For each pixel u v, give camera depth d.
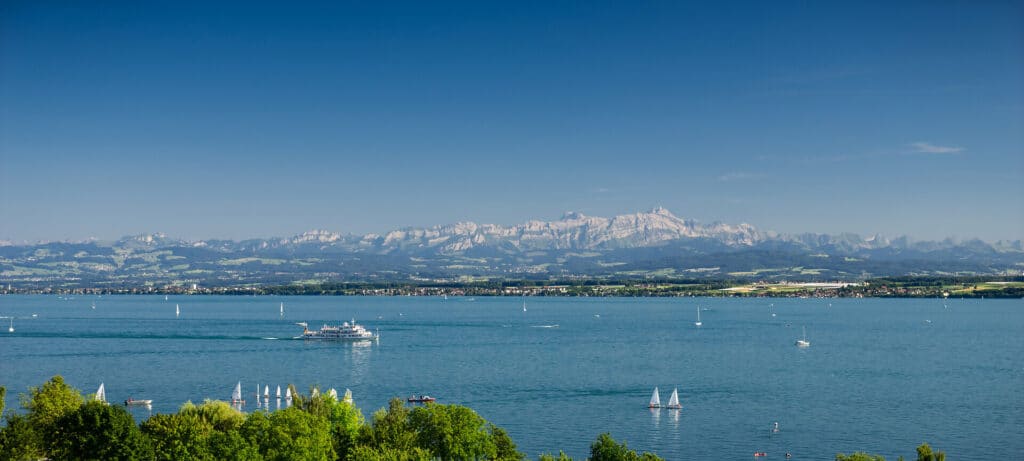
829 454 190.38
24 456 134.50
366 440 142.62
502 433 150.25
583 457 186.12
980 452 192.25
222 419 152.62
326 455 135.75
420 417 144.38
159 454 133.62
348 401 156.88
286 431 133.50
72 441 134.88
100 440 133.62
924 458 148.50
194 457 128.00
